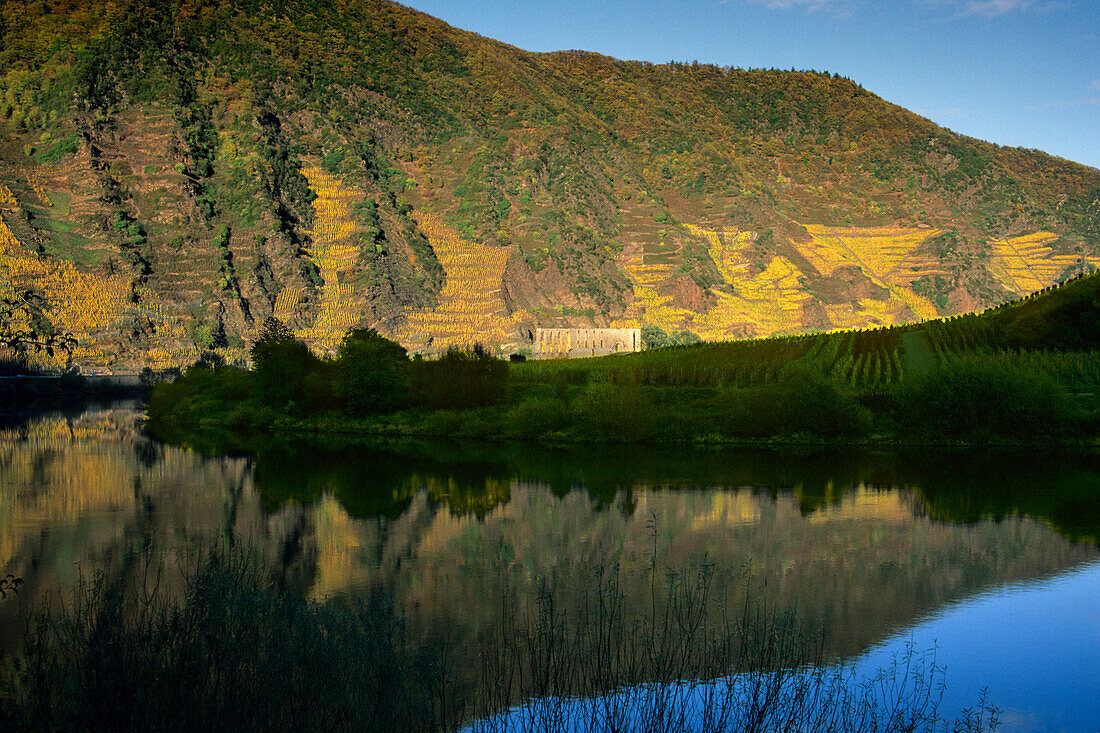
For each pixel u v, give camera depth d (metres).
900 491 38.44
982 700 15.30
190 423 73.56
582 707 14.04
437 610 20.56
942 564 25.69
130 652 12.88
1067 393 61.25
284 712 11.61
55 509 34.78
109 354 139.00
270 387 71.19
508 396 69.00
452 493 38.44
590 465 47.16
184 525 31.62
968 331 100.38
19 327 133.88
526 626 19.03
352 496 37.75
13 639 17.62
